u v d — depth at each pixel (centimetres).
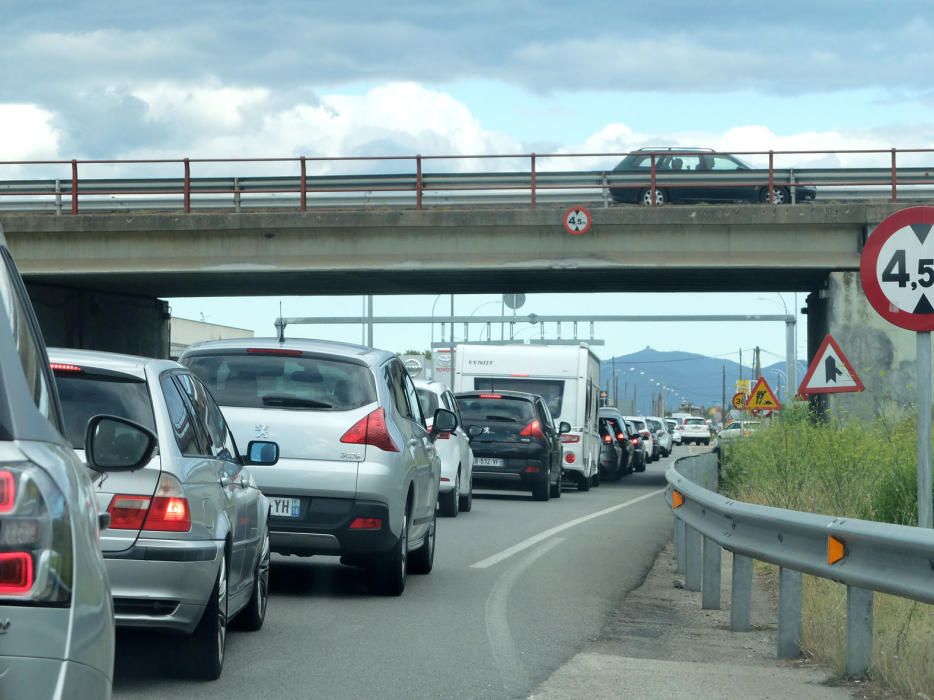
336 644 1034
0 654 371
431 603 1278
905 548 783
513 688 873
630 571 1616
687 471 1942
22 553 377
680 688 870
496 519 2456
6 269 446
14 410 399
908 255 1120
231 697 830
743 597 1138
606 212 3778
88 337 4531
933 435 1839
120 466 577
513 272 3928
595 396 4106
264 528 1089
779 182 3822
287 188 3950
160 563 823
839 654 923
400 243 3859
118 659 923
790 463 2173
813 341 4494
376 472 1247
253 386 1279
